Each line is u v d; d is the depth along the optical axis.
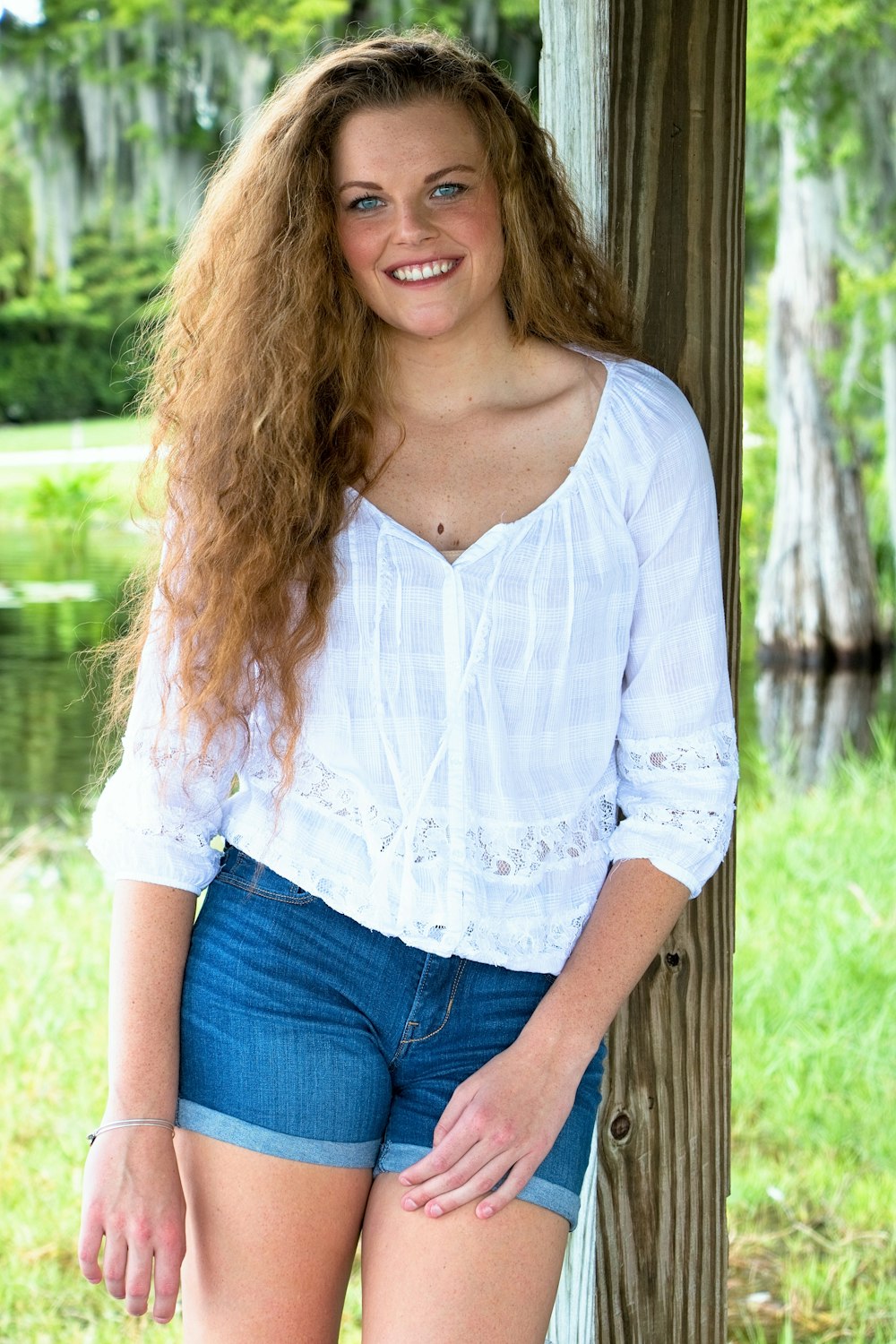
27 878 6.46
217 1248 2.02
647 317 2.35
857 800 7.44
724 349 2.39
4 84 16.89
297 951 2.06
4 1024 4.57
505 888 2.06
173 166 17.08
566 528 2.05
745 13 2.34
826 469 14.09
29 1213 3.60
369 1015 2.06
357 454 2.13
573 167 2.37
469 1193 1.93
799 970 5.10
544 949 2.08
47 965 5.04
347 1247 2.06
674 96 2.32
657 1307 2.51
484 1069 2.01
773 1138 4.13
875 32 12.38
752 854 6.48
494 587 2.03
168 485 2.18
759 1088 4.34
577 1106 2.08
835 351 13.91
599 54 2.29
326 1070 2.03
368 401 2.13
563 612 2.04
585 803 2.12
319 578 2.05
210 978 2.10
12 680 11.45
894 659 14.53
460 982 2.06
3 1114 4.07
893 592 15.07
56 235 17.42
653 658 2.12
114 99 16.78
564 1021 2.02
